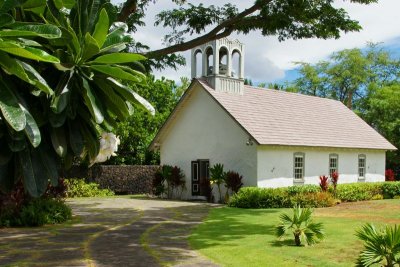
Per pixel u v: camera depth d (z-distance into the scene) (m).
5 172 2.11
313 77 50.31
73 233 11.95
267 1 11.94
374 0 12.42
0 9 1.96
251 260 8.52
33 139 1.95
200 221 14.52
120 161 28.86
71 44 2.26
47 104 2.21
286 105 25.50
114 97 2.42
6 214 12.97
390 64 47.16
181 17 13.62
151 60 13.39
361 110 45.78
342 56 48.22
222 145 21.98
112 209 18.28
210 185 22.02
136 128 28.16
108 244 10.31
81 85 2.28
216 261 8.49
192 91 23.25
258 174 20.38
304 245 9.96
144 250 9.60
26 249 9.64
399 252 6.89
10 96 1.93
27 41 2.02
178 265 8.17
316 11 12.49
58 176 2.27
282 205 18.84
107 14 2.32
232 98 22.84
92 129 2.41
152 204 20.56
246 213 16.69
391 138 33.22
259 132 20.75
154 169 28.08
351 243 10.13
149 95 30.89
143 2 12.97
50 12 2.28
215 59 22.62
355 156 25.84
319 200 19.12
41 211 13.60
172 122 24.53
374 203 20.83
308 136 23.03
